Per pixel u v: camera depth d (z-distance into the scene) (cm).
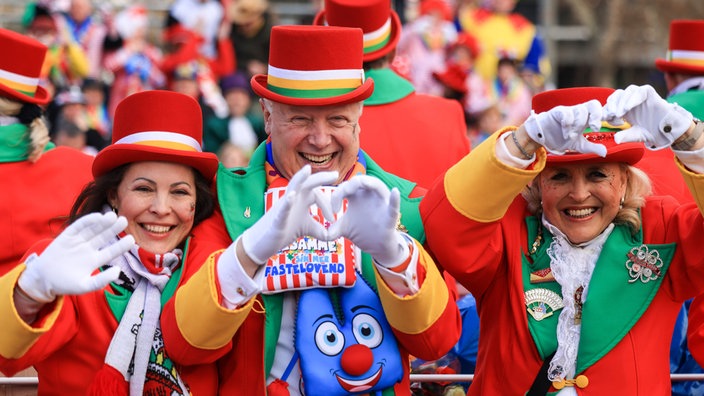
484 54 1927
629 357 743
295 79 734
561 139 687
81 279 644
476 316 924
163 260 730
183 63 1694
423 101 997
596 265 754
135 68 1750
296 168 751
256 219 748
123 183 734
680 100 1112
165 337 710
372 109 979
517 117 1950
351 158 754
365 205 672
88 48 1714
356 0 985
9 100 923
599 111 674
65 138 1559
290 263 723
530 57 1967
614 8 3047
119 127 743
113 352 713
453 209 720
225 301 682
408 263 695
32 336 670
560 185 749
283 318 736
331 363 717
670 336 761
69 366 721
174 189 734
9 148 919
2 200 912
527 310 753
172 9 1709
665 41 3044
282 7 2164
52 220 877
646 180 762
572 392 749
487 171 707
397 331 722
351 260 728
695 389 931
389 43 1008
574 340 748
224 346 707
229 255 677
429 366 909
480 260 737
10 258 916
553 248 757
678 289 752
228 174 768
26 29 1652
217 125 1602
